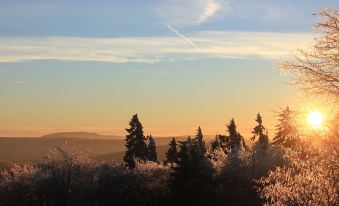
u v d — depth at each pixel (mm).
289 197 13156
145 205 52281
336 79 11875
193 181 43219
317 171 12617
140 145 77625
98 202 52375
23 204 51312
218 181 43812
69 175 51844
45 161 52875
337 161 12266
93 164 54312
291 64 12148
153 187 53094
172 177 46812
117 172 54375
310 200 12539
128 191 53188
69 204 51562
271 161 42344
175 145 76812
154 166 55938
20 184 51312
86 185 52469
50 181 51500
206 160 44844
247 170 43312
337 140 12297
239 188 42750
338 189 12211
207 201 42906
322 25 11859
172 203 43719
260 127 63625
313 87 12039
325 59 11930
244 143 79562
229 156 45656
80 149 53562
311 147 12602
